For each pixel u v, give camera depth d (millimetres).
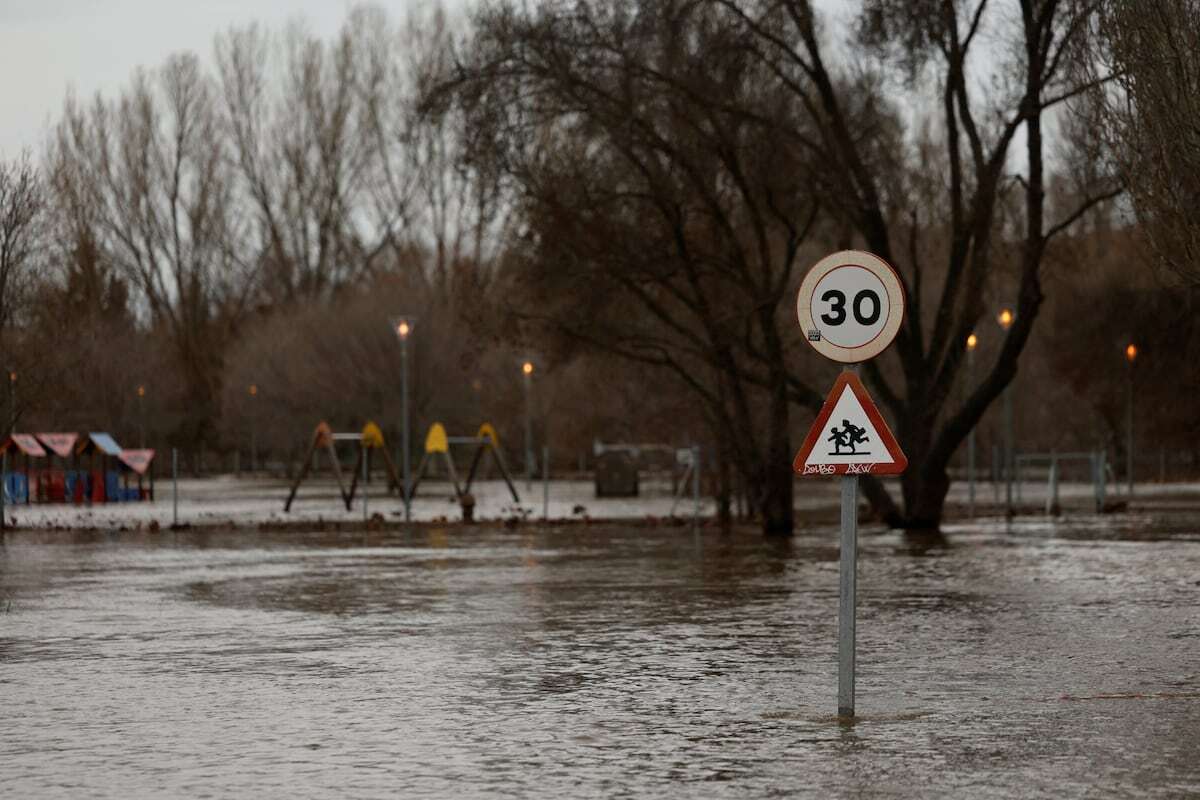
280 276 197125
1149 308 141000
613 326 84250
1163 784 20969
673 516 92875
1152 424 152000
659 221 82250
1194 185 42188
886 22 78750
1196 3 42500
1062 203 115438
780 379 82250
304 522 93625
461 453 185000
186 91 194625
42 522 96812
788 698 28562
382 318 173750
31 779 21797
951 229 93812
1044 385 170000
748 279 81500
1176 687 29594
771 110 80062
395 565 61562
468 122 80500
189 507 119312
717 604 45812
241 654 35344
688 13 77812
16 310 96125
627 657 34344
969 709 27125
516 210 82750
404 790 20922
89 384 166000
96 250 183875
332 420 177750
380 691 29750
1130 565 59062
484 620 41969
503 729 25562
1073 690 29250
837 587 51062
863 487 87375
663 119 80938
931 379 87000
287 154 196375
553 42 78625
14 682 31281
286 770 22312
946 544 72000
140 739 24891
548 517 99312
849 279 25453
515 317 86062
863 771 21922
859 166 80438
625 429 165125
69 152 190250
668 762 22688
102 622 42219
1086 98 62375
